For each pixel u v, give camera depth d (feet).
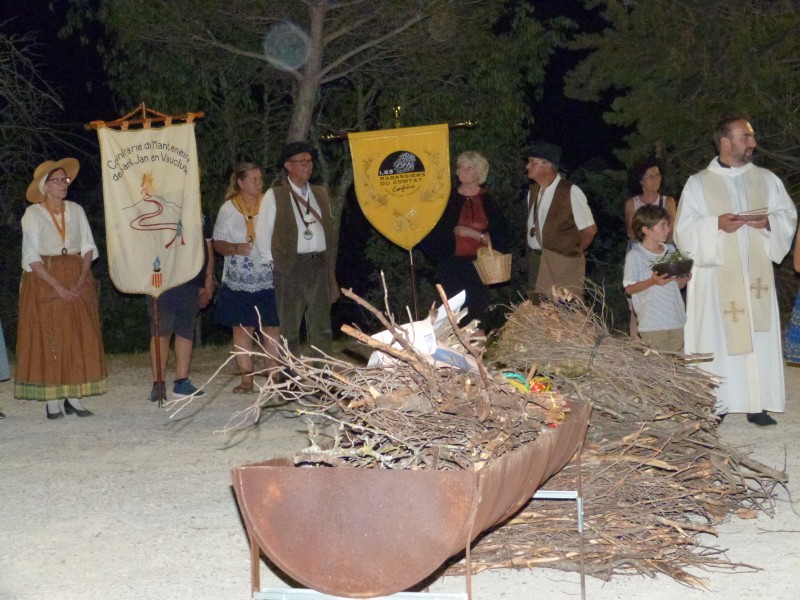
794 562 16.25
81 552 17.48
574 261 27.45
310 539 12.23
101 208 49.37
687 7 46.32
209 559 17.03
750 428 25.48
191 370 36.81
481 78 46.55
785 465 20.52
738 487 18.08
